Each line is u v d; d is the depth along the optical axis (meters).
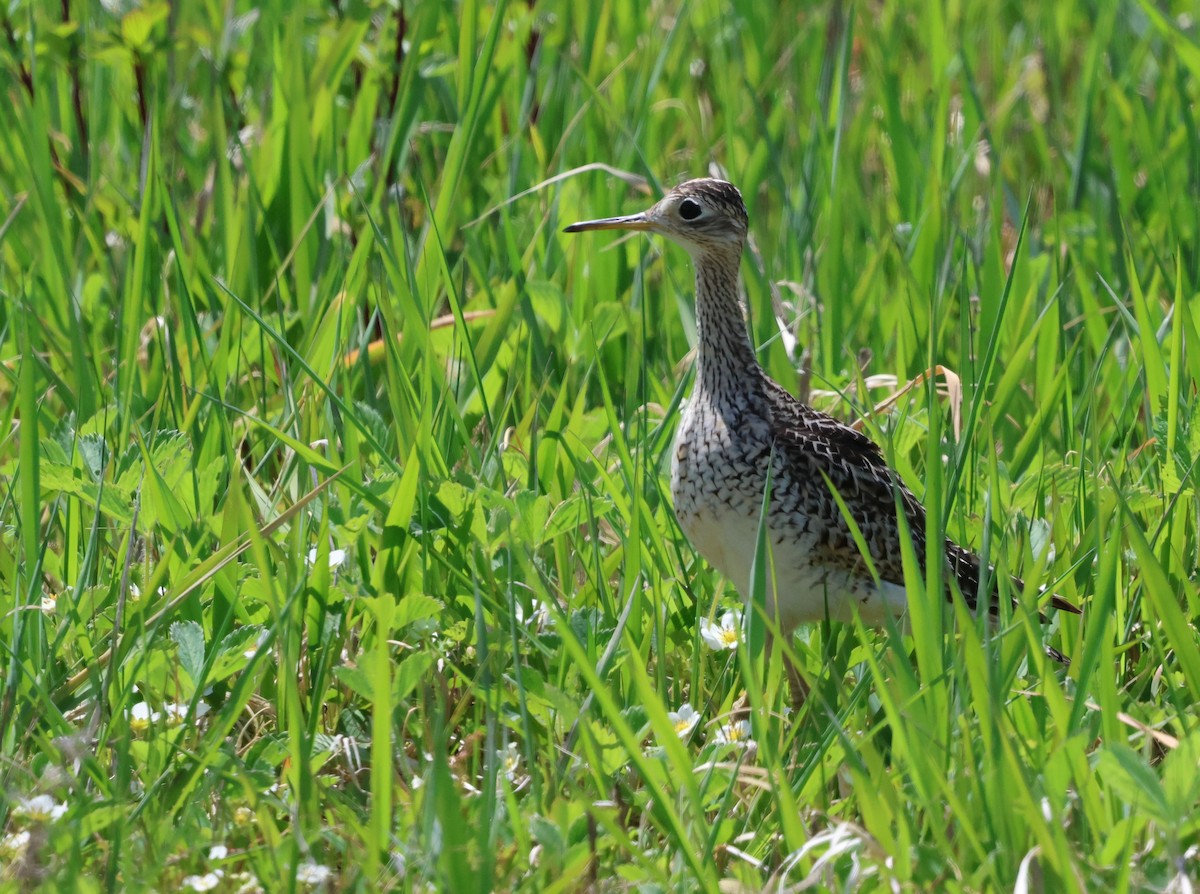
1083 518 9.84
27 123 13.48
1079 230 14.10
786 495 9.41
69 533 9.30
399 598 9.26
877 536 9.64
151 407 10.78
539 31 15.76
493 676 8.39
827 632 9.38
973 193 15.70
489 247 13.91
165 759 7.66
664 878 6.71
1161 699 8.77
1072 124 16.98
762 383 9.77
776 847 7.49
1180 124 15.92
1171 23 12.80
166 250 13.59
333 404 10.46
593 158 14.68
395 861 7.03
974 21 19.09
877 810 6.93
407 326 11.10
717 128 16.45
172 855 6.99
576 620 8.62
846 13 18.23
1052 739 7.91
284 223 13.49
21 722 7.92
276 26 15.19
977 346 12.47
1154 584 8.21
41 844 6.79
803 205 13.98
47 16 16.39
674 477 9.81
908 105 17.16
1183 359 11.27
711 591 10.09
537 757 8.19
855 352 12.77
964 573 9.67
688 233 10.13
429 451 9.87
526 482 10.12
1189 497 9.79
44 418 10.89
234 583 9.00
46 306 12.60
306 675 8.83
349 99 15.84
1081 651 8.16
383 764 6.87
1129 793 6.78
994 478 9.29
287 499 10.30
